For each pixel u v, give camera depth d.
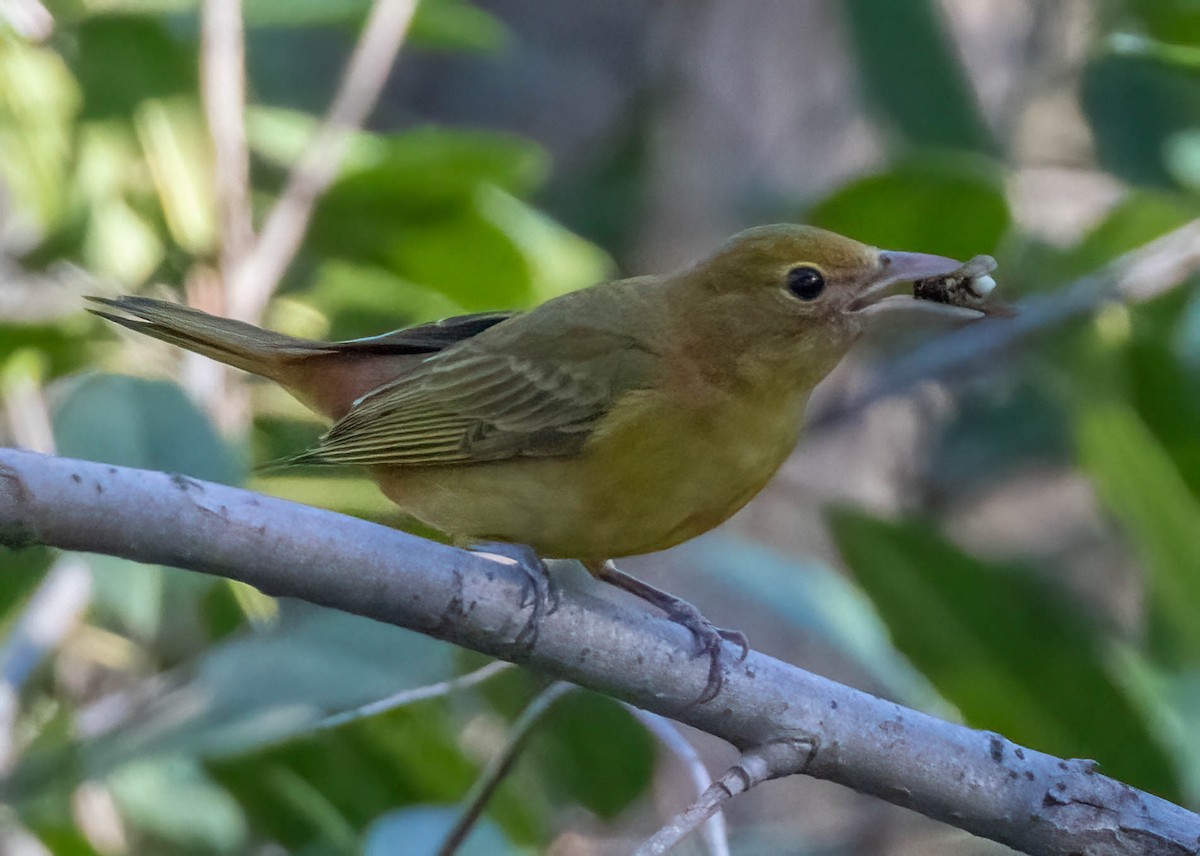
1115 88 11.21
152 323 9.39
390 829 9.19
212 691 8.86
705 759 13.88
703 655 7.20
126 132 11.18
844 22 11.71
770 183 15.27
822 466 14.62
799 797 14.38
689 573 13.63
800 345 8.61
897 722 7.18
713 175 15.51
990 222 10.74
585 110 21.94
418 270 12.05
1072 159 15.17
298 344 9.43
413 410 8.99
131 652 11.40
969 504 16.06
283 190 12.50
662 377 8.59
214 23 10.70
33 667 10.42
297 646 8.91
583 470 8.62
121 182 11.33
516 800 10.12
